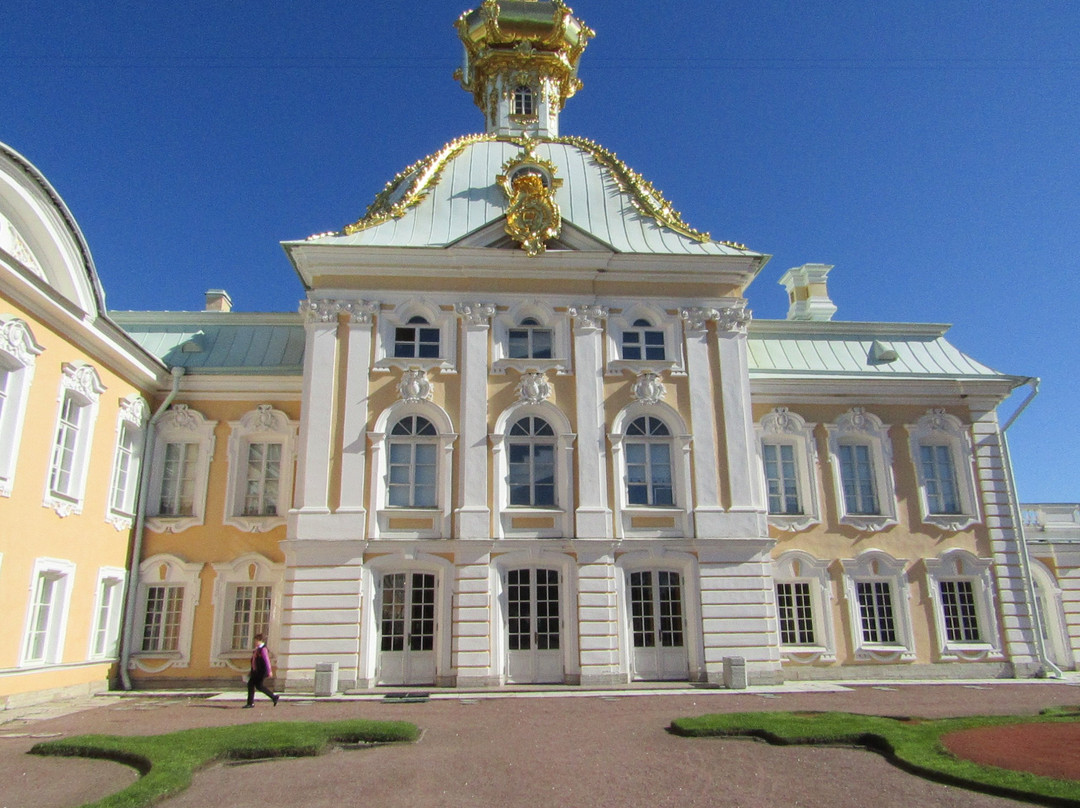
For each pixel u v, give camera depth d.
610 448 23.95
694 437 24.27
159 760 11.93
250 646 24.38
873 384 27.17
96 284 21.08
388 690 21.53
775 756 12.80
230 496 25.16
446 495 23.09
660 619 23.20
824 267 34.28
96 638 22.31
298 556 22.28
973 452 27.11
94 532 22.03
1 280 17.45
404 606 22.70
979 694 20.56
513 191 26.50
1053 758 12.25
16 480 18.41
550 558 22.84
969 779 10.93
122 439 24.25
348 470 23.02
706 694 20.59
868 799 10.46
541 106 32.59
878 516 26.17
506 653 22.44
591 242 25.23
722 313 25.39
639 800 10.48
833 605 25.25
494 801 10.45
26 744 14.30
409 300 24.56
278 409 25.92
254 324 28.34
